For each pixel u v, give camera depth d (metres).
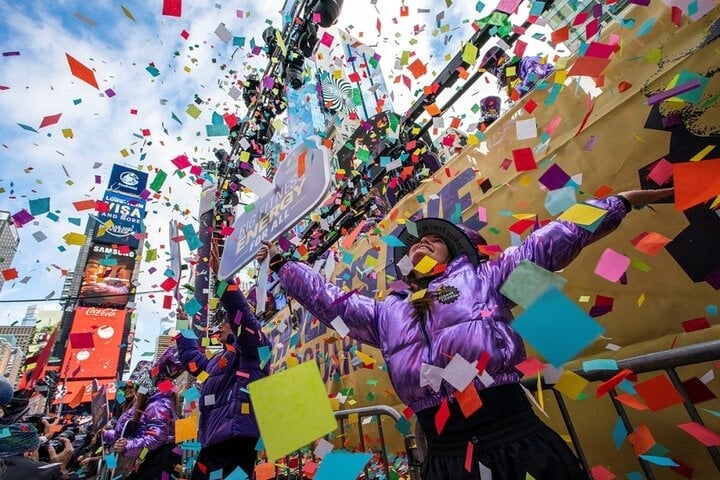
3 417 1.84
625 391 1.16
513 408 0.95
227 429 1.91
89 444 5.66
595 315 1.66
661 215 1.55
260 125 5.70
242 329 2.07
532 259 1.03
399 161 3.13
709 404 1.35
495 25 2.90
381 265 3.34
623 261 0.78
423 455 1.45
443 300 1.12
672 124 1.54
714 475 1.30
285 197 1.74
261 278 1.61
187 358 2.80
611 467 1.61
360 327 1.31
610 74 1.83
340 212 5.12
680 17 1.56
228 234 2.36
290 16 4.97
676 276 1.49
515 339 1.03
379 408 1.98
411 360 1.08
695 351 1.00
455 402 0.97
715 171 0.68
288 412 0.65
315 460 2.57
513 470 0.87
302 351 4.62
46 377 5.82
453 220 2.61
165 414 2.97
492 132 2.50
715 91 1.42
